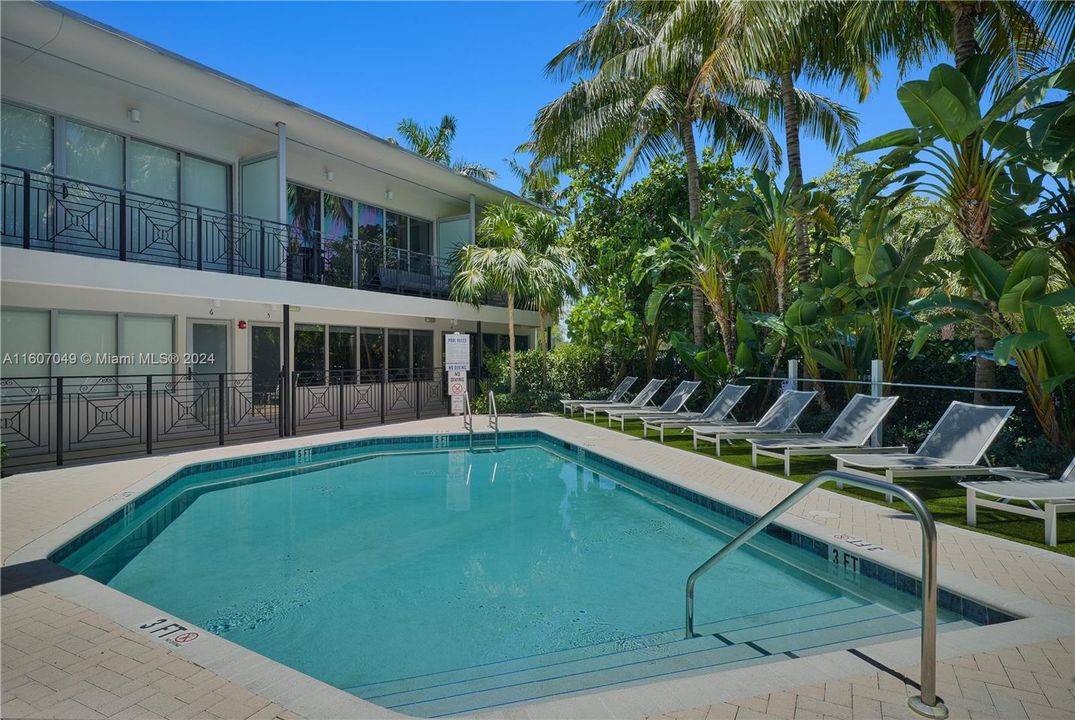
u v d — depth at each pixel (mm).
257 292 10742
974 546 4570
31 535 5039
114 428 10555
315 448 10125
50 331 9805
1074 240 6852
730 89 13742
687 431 12250
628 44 14719
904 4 8844
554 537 6043
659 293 13258
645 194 16938
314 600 4508
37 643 3164
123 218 9156
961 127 6227
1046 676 2688
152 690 2707
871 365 8938
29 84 9312
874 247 7875
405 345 17219
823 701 2521
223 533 6211
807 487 2955
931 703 2438
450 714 2932
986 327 7133
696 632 3834
